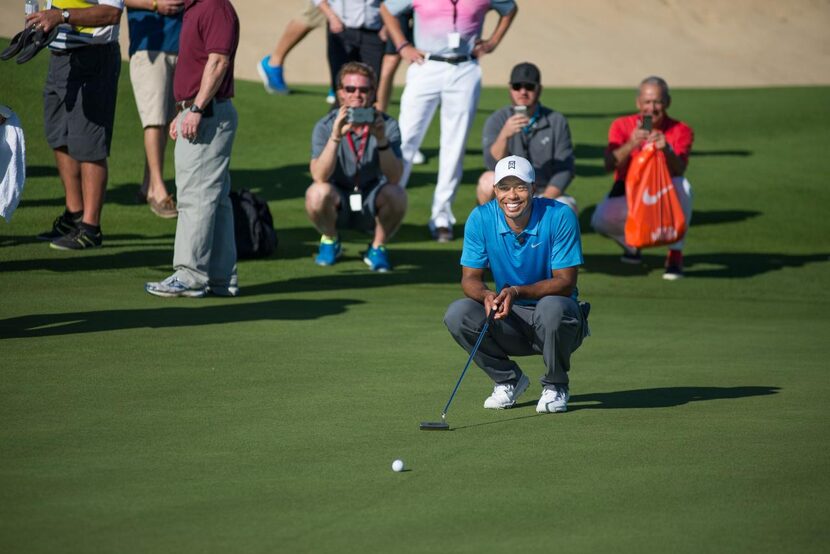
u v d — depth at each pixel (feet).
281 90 217.56
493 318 68.13
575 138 211.82
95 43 121.08
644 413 69.97
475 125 217.97
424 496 52.39
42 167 164.04
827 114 247.70
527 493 53.01
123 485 53.47
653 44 499.10
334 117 126.00
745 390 77.10
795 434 64.59
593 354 90.58
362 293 114.62
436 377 79.00
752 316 112.68
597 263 141.90
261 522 48.55
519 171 67.97
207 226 105.91
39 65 202.69
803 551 45.88
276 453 59.31
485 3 145.28
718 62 499.10
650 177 128.98
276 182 171.32
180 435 62.59
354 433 63.72
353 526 48.16
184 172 104.73
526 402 73.20
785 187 187.01
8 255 122.31
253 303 106.52
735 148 214.90
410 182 175.83
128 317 96.73
